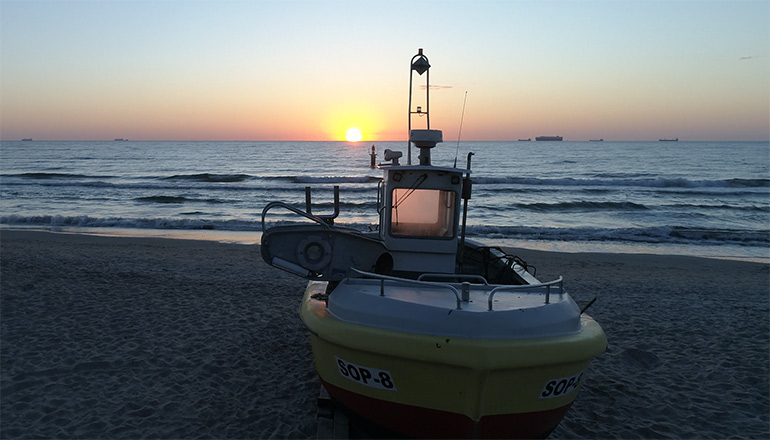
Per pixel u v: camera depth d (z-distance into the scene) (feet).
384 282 14.39
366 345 12.57
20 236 58.13
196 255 46.75
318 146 492.13
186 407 17.13
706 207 94.07
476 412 12.10
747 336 26.61
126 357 20.86
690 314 30.78
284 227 15.55
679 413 18.42
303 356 21.94
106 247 49.93
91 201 95.81
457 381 12.03
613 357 23.57
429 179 16.75
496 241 62.85
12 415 16.10
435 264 17.04
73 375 19.02
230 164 216.54
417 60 18.84
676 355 23.90
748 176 165.37
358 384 13.55
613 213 87.76
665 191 114.93
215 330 24.61
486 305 12.73
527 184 126.11
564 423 17.51
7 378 18.52
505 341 11.85
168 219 71.00
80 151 342.23
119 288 31.35
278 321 26.40
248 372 20.17
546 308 12.81
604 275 43.34
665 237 66.49
